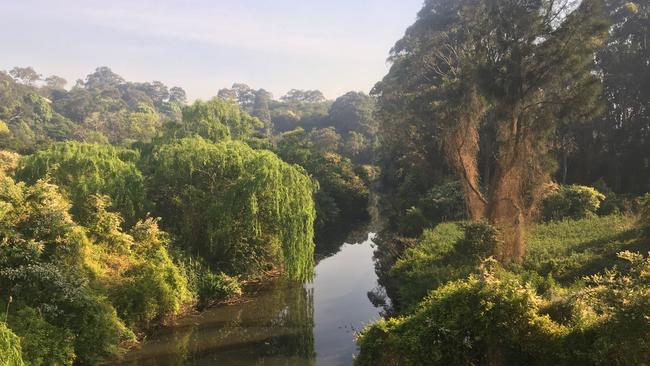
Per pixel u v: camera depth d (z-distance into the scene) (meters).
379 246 28.98
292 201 18.05
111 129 75.75
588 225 19.66
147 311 13.91
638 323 7.07
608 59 32.06
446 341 9.15
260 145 35.91
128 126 62.06
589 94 16.28
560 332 8.20
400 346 9.34
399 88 44.62
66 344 10.84
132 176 17.38
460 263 14.91
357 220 45.53
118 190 16.50
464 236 16.47
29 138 63.22
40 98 82.56
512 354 8.72
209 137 25.97
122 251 14.48
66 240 12.32
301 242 18.00
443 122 20.34
